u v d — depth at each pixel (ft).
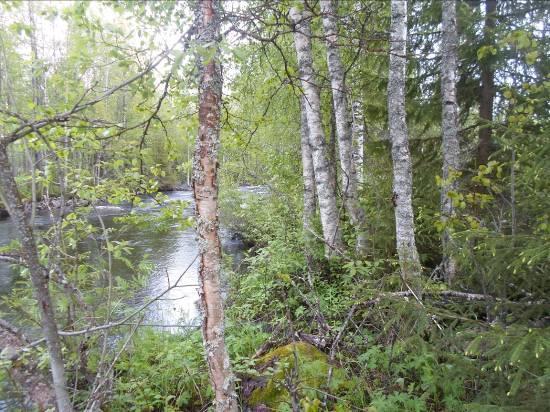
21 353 9.77
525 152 9.86
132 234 45.91
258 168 38.45
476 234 9.57
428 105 20.88
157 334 15.89
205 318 8.93
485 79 19.11
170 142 11.98
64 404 7.34
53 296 11.25
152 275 29.58
